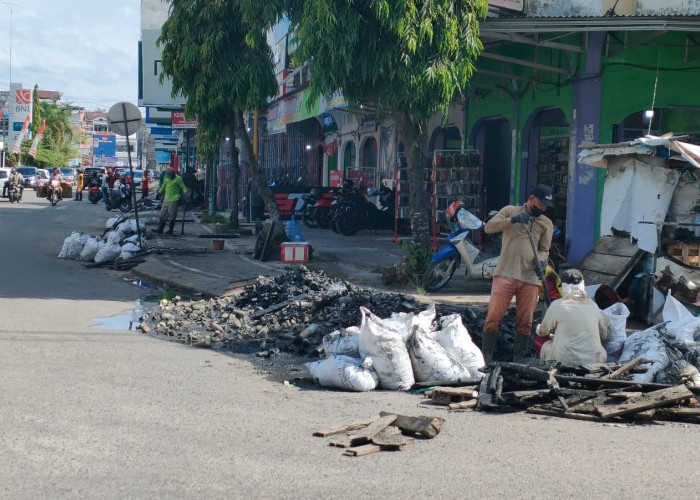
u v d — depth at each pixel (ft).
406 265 44.34
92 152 443.73
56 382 23.98
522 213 27.17
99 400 22.11
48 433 18.94
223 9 57.36
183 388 23.91
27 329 32.76
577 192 50.90
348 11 41.60
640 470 17.16
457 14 42.86
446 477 16.44
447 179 58.23
